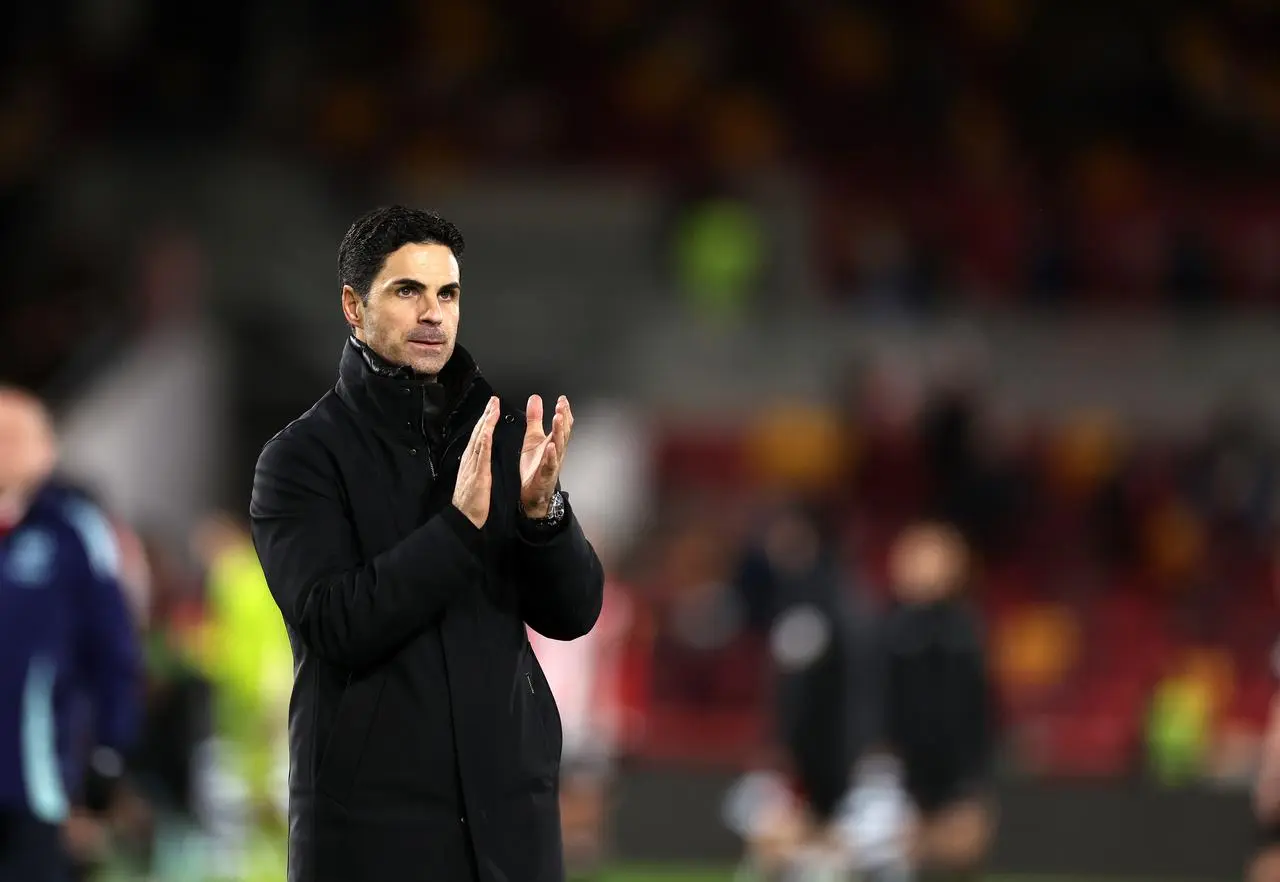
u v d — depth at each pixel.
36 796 20.44
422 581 12.07
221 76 85.62
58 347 66.31
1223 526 68.12
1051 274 78.56
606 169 85.94
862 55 93.56
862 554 66.69
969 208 85.56
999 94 93.62
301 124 86.12
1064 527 68.56
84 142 79.69
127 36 86.00
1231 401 73.06
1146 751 51.34
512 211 78.00
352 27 90.94
